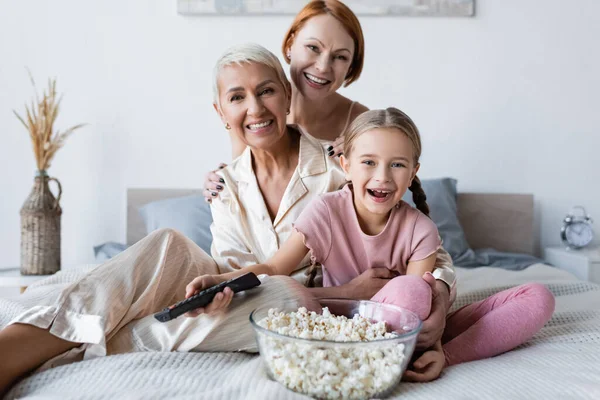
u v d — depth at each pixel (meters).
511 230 2.84
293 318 1.03
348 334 0.98
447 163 2.89
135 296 1.15
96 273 1.13
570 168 2.89
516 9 2.84
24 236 2.48
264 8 2.80
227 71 1.36
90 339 1.06
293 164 1.49
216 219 1.50
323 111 2.01
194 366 1.03
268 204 1.48
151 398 0.87
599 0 2.84
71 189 2.86
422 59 2.86
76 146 2.85
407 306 1.06
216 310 1.09
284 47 1.90
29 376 1.03
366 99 2.87
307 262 1.42
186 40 2.84
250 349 1.12
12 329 1.03
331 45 1.75
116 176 2.86
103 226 2.87
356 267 1.33
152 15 2.83
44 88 2.84
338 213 1.32
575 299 1.66
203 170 2.87
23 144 2.85
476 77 2.87
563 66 2.86
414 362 1.02
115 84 2.84
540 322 1.16
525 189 2.89
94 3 2.82
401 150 1.21
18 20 2.82
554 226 2.90
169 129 2.86
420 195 1.43
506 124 2.88
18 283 2.39
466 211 2.85
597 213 2.90
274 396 0.84
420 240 1.29
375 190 1.24
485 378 0.98
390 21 2.85
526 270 2.11
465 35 2.85
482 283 1.79
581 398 0.88
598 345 1.17
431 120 2.88
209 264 1.35
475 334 1.15
